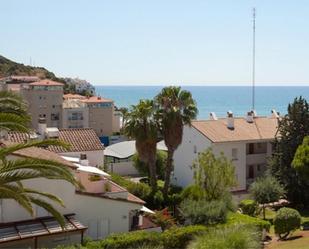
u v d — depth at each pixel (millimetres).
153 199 42031
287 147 46812
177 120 45219
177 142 45719
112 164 63719
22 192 16625
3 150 16016
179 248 27578
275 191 41312
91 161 46938
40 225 26906
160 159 58562
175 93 46031
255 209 41312
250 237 22391
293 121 47312
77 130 50281
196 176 38281
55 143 17000
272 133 55812
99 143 48219
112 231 30594
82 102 102562
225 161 38375
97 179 31406
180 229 28188
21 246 25781
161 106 46000
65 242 27547
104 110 102938
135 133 44906
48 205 17344
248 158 55062
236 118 59375
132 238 26516
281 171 46531
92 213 29969
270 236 32844
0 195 16375
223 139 52219
